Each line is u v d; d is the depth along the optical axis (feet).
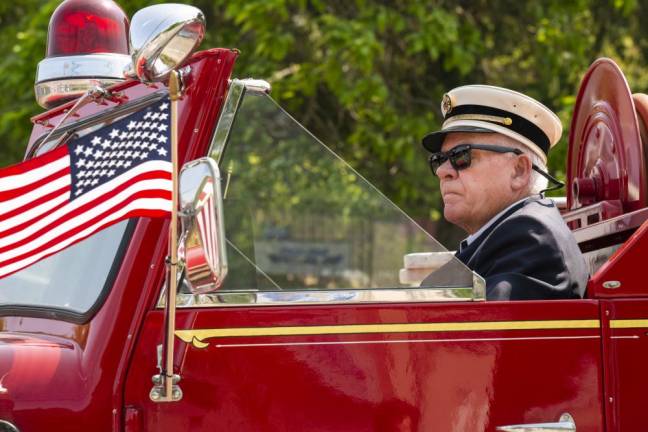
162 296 28.37
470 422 28.91
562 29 95.09
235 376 28.09
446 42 86.28
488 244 33.91
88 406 27.63
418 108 94.99
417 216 96.78
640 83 106.11
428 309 29.09
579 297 33.06
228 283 28.60
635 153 36.73
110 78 36.91
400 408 28.66
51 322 29.63
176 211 26.18
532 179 37.17
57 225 28.48
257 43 86.89
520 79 98.53
